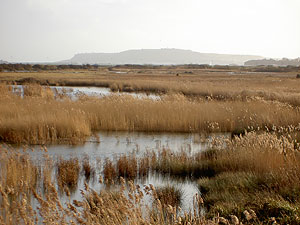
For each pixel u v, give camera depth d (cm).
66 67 14012
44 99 2328
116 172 994
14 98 2306
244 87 3800
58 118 1569
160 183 917
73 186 889
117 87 4231
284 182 740
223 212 643
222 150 1126
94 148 1328
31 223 558
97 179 948
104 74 8281
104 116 1744
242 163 945
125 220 571
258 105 1928
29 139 1422
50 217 571
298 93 2956
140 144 1406
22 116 1631
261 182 788
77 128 1519
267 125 1531
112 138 1520
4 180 806
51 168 996
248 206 641
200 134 1600
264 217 581
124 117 1736
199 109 1862
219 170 977
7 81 4734
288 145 938
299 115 1600
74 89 4200
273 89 3509
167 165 1037
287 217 555
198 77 6888
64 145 1366
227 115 1766
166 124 1700
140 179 957
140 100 2180
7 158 984
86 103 2025
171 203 738
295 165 823
